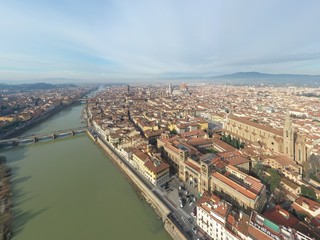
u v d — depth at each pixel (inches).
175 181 6535.4
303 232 3754.9
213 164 5674.2
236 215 3956.7
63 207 5433.1
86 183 6692.9
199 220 4402.1
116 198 5856.3
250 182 5017.2
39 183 6712.6
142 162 6806.1
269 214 4242.1
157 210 5275.6
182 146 7268.7
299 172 6087.6
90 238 4360.2
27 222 4877.0
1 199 5762.8
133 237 4392.2
